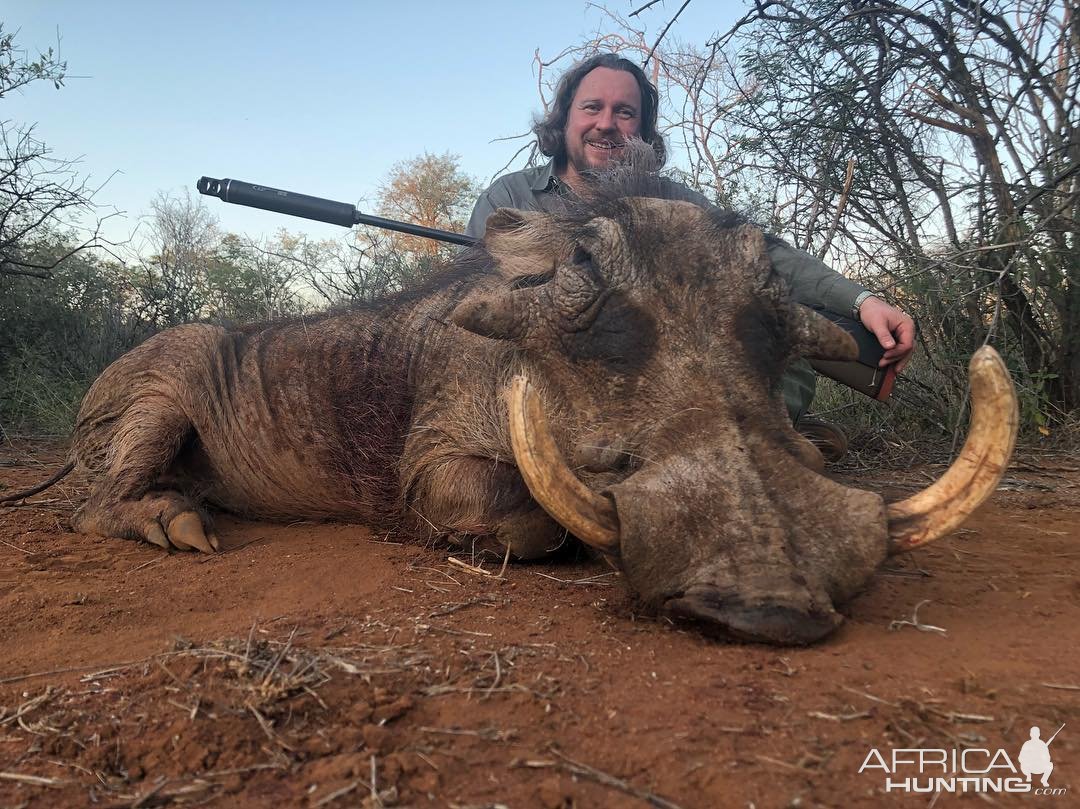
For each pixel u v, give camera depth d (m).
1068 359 1.38
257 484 1.00
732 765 0.39
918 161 1.51
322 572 0.75
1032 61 1.38
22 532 0.94
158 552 0.86
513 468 0.79
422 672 0.49
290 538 0.92
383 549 0.84
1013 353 1.40
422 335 0.90
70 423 1.58
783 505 0.53
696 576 0.51
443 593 0.67
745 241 0.67
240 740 0.42
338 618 0.61
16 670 0.53
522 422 0.53
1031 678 0.49
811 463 0.59
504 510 0.77
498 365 0.79
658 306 0.64
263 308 1.96
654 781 0.38
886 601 0.64
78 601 0.67
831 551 0.52
